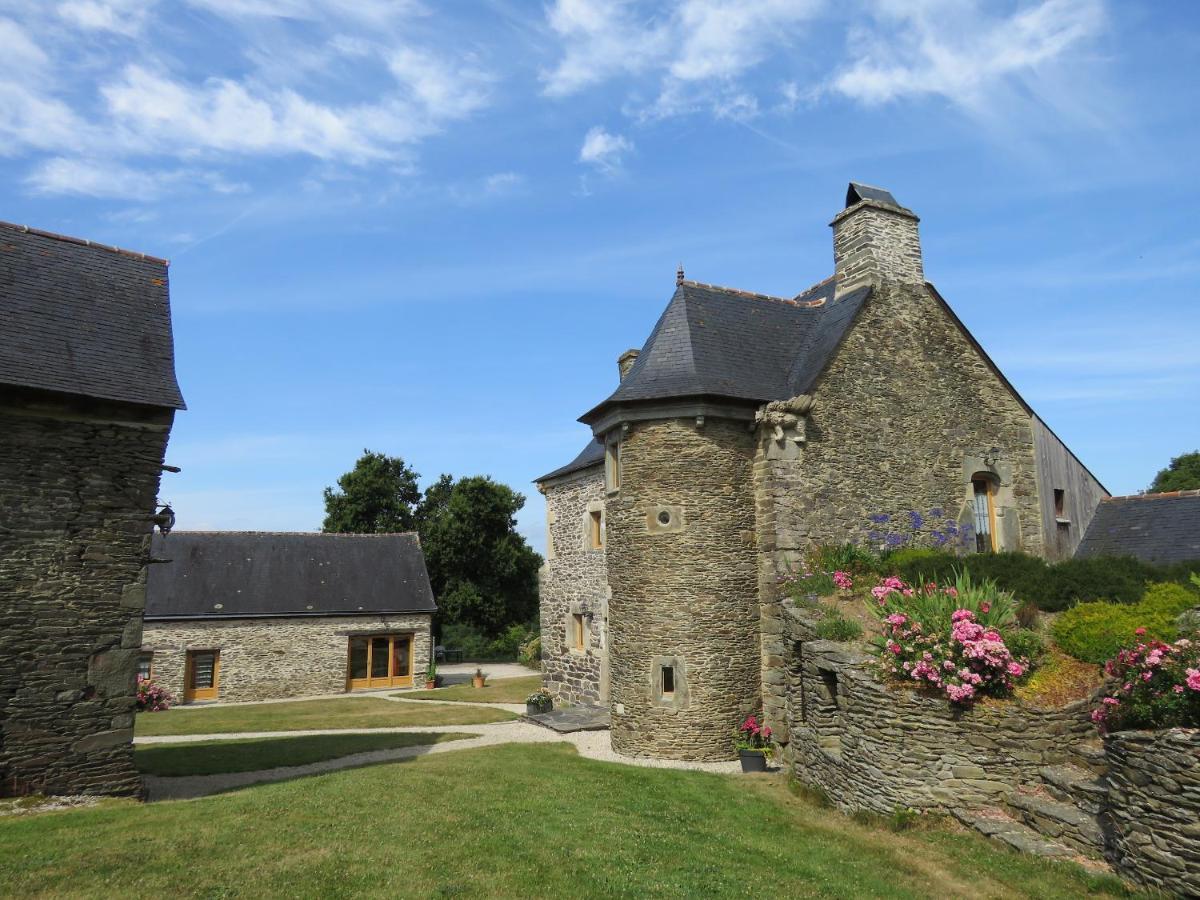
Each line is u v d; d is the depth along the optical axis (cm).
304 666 2423
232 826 724
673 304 1342
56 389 878
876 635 914
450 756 1147
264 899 545
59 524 898
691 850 685
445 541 3822
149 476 962
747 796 903
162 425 974
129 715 916
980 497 1392
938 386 1360
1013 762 746
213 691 2322
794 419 1194
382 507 4078
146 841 676
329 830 713
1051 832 679
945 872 633
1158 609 836
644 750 1145
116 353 981
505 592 3975
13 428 885
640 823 766
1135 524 1397
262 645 2384
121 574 930
